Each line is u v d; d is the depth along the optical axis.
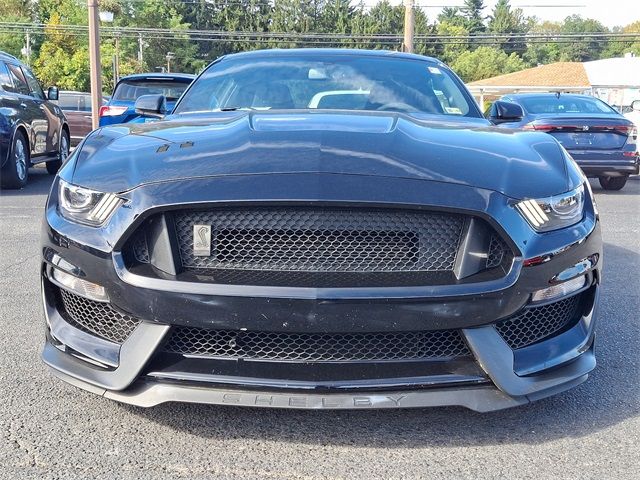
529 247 2.38
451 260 2.39
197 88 4.04
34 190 9.84
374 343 2.34
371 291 2.25
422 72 4.13
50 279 2.61
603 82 43.03
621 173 10.66
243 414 2.71
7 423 2.63
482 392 2.36
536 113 10.91
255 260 2.39
